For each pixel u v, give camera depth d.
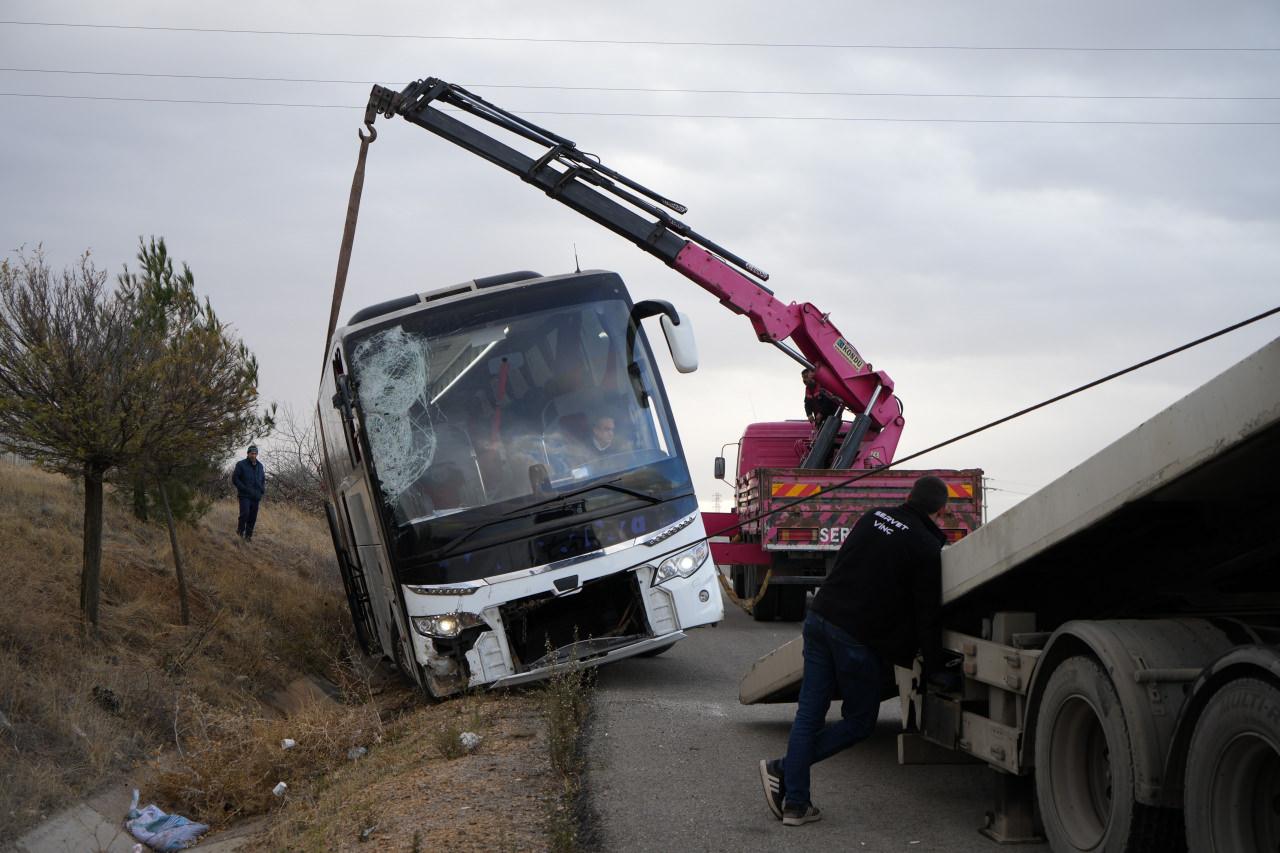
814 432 18.70
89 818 8.33
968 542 5.71
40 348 11.73
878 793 6.62
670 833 5.81
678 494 10.89
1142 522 5.16
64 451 11.92
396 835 6.02
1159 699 4.34
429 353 10.90
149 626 13.59
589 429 10.86
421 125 16.84
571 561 10.46
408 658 10.95
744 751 7.69
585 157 16.81
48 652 10.81
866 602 5.85
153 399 12.31
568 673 9.34
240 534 22.02
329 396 12.92
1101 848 4.56
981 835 5.71
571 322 11.15
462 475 10.59
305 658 16.02
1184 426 4.25
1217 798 3.96
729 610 19.86
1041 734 5.03
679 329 11.15
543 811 6.27
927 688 6.31
